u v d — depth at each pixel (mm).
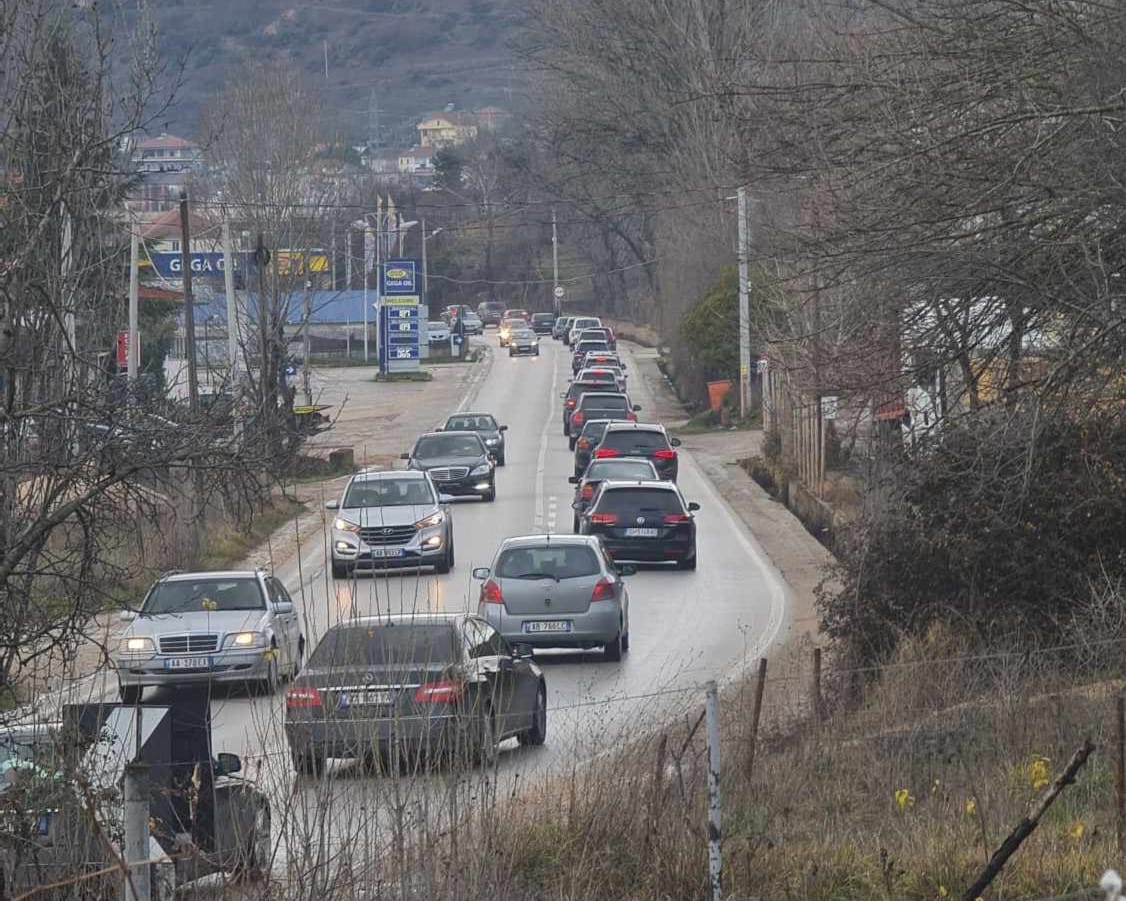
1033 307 48656
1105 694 38812
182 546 83188
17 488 28453
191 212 177500
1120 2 44938
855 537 55125
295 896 25484
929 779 34656
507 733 44594
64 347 29609
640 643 72750
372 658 32594
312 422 33219
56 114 29891
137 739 26234
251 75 184625
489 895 26234
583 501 106062
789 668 59094
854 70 50844
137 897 21453
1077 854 29766
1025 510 50969
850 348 52156
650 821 29375
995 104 48188
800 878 29109
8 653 27781
